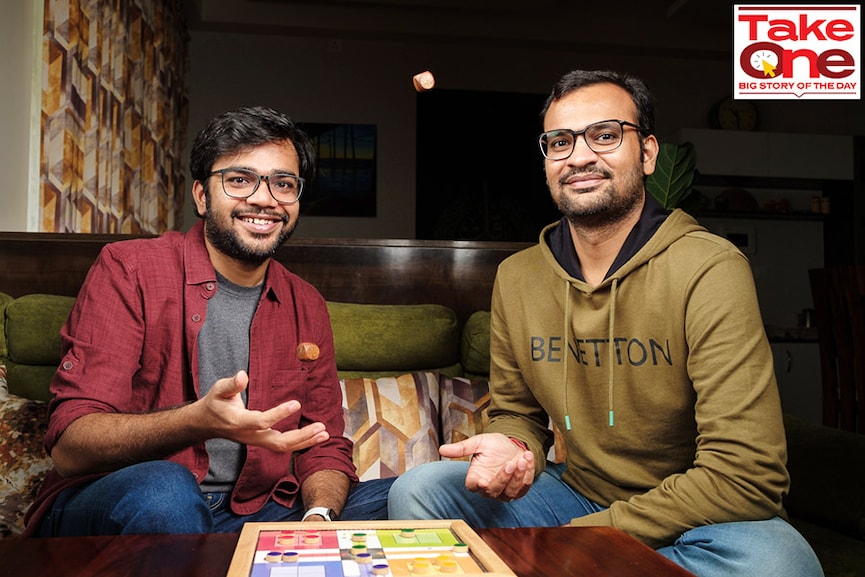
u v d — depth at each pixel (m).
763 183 6.05
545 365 1.52
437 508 1.39
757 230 6.12
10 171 2.38
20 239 2.21
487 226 5.61
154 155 3.84
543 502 1.49
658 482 1.44
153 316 1.46
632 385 1.41
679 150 2.57
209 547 0.95
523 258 1.62
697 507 1.23
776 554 1.16
